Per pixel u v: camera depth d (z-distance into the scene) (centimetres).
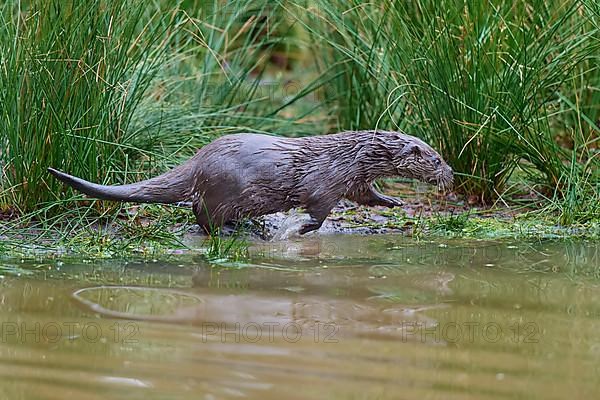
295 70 1961
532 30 1272
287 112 1672
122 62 1165
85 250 1030
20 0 1193
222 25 1540
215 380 648
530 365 691
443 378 661
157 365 677
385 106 1384
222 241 1079
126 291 868
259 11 1539
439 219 1201
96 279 911
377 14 1399
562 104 1413
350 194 1140
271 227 1148
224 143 1095
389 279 933
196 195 1088
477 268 989
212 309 813
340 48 1355
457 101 1236
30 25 1112
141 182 1082
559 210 1252
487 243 1116
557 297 879
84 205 1141
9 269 946
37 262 978
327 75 1522
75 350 706
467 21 1259
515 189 1332
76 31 1108
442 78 1270
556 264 1016
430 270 975
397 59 1341
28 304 823
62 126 1112
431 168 1130
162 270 952
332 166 1111
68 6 1102
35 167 1115
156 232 1086
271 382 646
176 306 821
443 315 812
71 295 852
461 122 1259
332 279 925
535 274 969
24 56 1103
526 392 639
